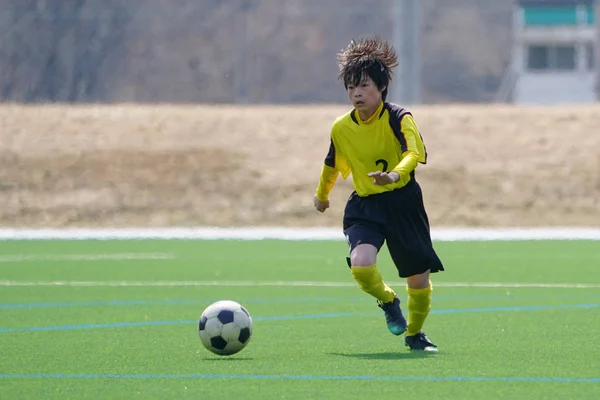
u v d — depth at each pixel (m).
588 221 76.31
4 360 23.25
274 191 80.06
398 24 97.50
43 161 83.94
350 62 23.55
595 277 43.41
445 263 49.50
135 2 184.88
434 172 81.44
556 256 53.09
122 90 180.62
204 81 185.12
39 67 178.00
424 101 192.75
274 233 69.44
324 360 23.06
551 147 85.12
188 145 86.50
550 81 197.62
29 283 41.59
